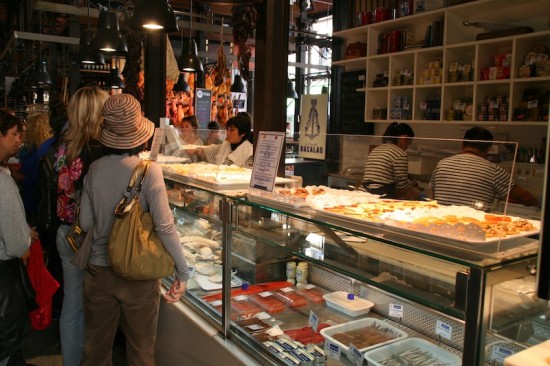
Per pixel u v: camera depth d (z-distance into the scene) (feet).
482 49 12.44
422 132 14.88
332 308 7.28
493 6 12.62
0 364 8.07
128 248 6.23
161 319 8.49
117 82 24.14
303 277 8.07
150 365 7.04
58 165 8.07
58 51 29.96
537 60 11.42
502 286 3.94
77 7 19.07
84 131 7.86
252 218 6.59
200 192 7.93
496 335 4.07
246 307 7.30
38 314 8.72
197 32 31.04
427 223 4.50
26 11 26.68
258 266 8.04
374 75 15.56
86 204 6.79
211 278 8.22
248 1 8.63
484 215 4.88
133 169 6.51
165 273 6.54
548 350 3.55
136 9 9.64
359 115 16.90
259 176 6.81
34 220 11.98
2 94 36.70
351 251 5.20
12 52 34.86
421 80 13.88
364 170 6.44
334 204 5.88
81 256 6.79
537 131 12.03
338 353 6.17
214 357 6.89
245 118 11.01
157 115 14.55
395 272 4.66
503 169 4.97
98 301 6.70
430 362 5.76
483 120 12.50
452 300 4.05
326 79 34.53
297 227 5.94
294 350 6.22
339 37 17.63
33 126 12.26
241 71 9.22
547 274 3.08
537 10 12.10
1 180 7.23
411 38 14.62
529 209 5.42
